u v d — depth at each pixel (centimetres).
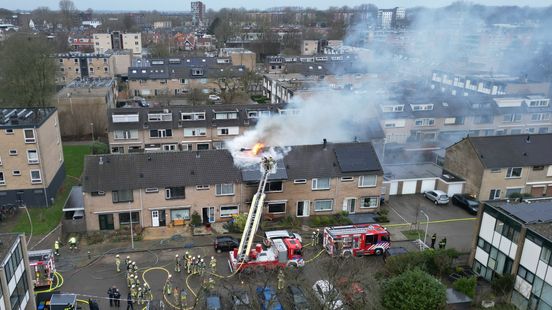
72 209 4159
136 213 4181
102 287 3328
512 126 7056
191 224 4256
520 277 3112
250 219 3628
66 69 10975
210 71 10225
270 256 3528
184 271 3553
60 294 2995
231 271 3547
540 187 5038
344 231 3803
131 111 6053
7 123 4462
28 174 4559
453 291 3188
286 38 17912
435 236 3884
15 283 2709
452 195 5075
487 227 3422
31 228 4200
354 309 2805
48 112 4934
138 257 3744
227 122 6216
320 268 3553
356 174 4491
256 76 10100
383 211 4603
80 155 6319
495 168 4797
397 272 3362
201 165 4303
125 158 4209
